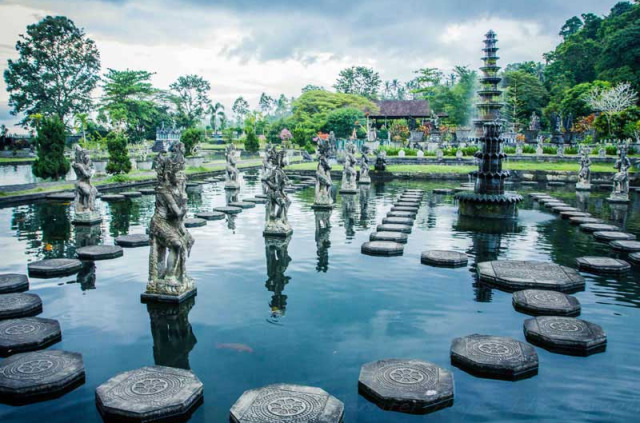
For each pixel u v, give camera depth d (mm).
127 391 5316
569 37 76375
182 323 7449
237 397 5441
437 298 8625
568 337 6660
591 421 4992
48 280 9477
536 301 8141
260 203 20328
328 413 4957
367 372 5766
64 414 5109
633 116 46688
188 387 5426
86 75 62000
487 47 39375
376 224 15812
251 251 11914
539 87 67562
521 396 5449
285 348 6629
